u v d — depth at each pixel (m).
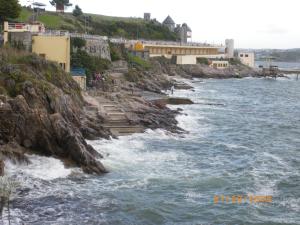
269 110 92.88
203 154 51.75
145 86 100.56
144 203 35.97
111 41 125.69
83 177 40.25
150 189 38.97
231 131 66.56
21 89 48.38
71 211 33.56
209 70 170.25
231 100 105.44
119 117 61.75
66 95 55.84
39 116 43.41
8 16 86.81
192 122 71.31
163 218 33.72
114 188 38.56
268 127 71.88
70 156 42.44
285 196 38.84
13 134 42.97
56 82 60.56
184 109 83.75
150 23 192.75
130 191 38.19
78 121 52.38
